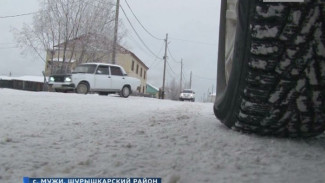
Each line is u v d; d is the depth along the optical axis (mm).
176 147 2984
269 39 2650
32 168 2371
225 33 4152
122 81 16297
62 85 15414
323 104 2797
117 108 6945
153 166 2463
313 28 2533
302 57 2619
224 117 3607
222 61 4082
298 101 2801
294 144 3111
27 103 7016
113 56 27203
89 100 9672
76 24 27938
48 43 28234
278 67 2695
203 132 3535
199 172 2357
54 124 4203
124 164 2482
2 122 4184
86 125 4125
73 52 28125
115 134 3521
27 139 3225
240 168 2471
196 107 8203
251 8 2723
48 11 27828
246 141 3115
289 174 2363
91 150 2844
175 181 2156
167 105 9172
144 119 4672
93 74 15609
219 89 3922
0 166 2379
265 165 2559
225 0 4188
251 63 2793
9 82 29406
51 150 2840
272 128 3119
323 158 2777
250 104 2975
